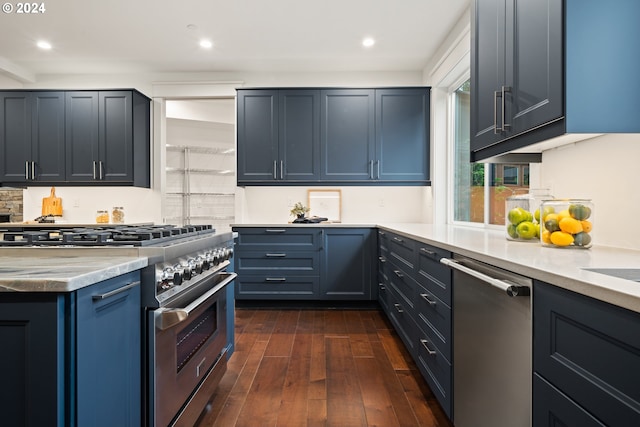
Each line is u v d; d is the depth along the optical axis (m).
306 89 3.66
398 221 4.00
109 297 0.97
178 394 1.33
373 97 3.66
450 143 3.50
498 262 1.11
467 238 1.83
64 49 3.39
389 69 3.90
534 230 1.57
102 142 3.70
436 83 3.46
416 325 2.08
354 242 3.50
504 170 2.49
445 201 3.54
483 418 1.23
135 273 1.12
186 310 1.18
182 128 5.77
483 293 1.23
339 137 3.66
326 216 4.00
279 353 2.43
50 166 3.70
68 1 2.61
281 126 3.66
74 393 0.84
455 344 1.48
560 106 1.13
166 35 3.13
